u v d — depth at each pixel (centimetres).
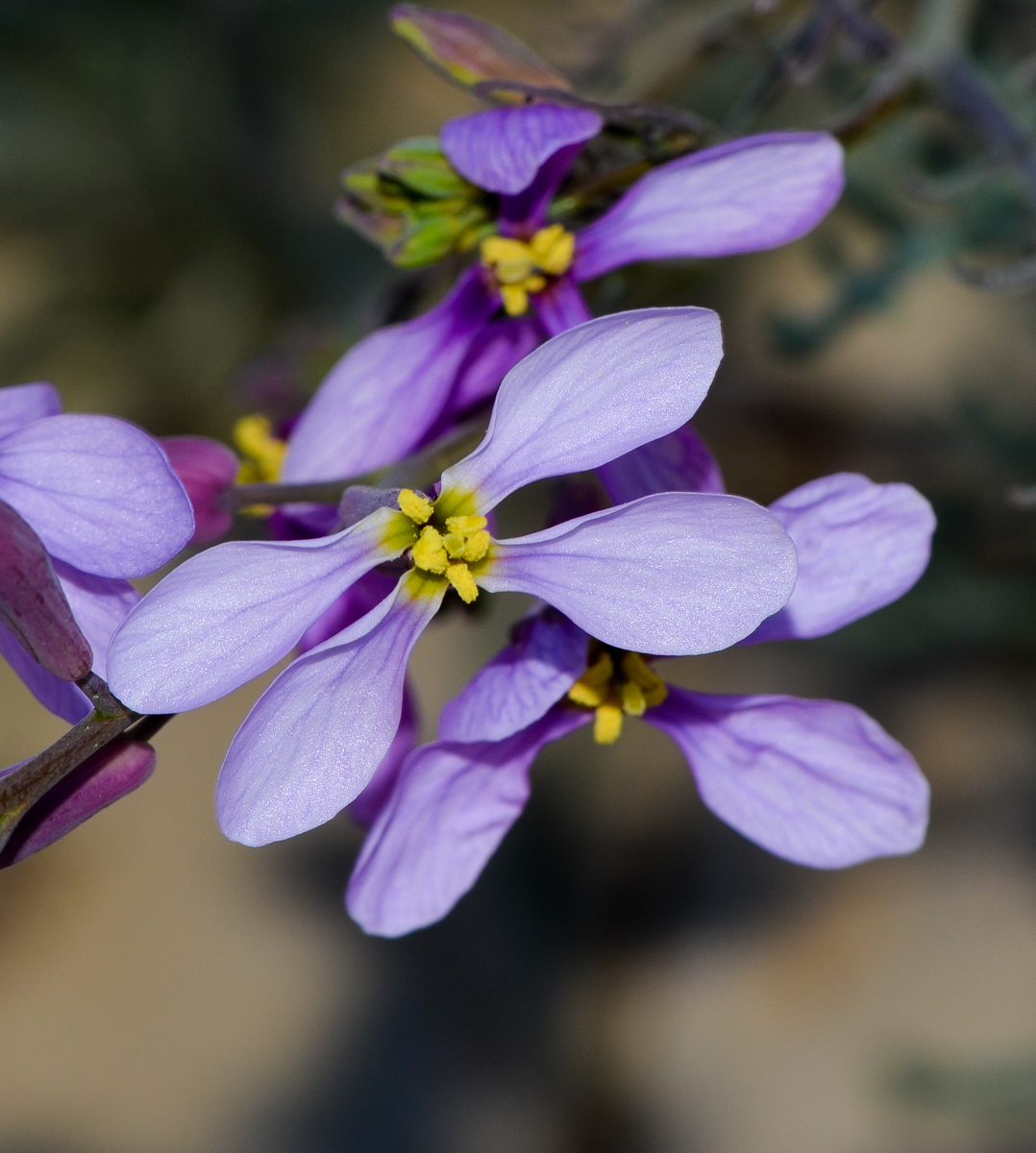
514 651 13
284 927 27
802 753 13
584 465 12
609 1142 25
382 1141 26
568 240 13
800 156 13
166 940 27
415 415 14
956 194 17
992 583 25
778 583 12
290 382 19
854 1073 24
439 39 14
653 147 14
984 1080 22
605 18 19
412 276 15
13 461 12
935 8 16
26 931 27
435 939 27
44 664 12
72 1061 26
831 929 26
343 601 13
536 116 13
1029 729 26
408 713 14
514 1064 26
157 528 12
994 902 25
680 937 27
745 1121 25
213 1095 26
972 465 26
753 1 16
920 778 13
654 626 12
